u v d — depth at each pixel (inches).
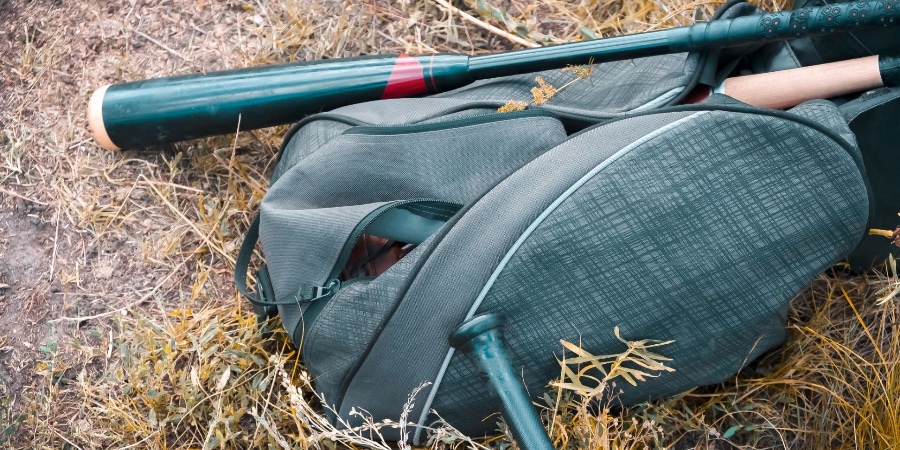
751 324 42.8
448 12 57.0
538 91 46.9
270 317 50.5
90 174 55.6
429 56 49.3
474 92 49.5
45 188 55.8
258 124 51.9
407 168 44.2
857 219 41.1
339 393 45.7
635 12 57.4
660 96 45.1
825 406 50.1
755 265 41.1
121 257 54.7
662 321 42.0
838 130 40.8
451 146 43.9
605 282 41.0
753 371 51.5
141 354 51.0
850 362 50.3
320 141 47.6
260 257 54.2
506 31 57.1
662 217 40.2
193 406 49.0
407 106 48.0
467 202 43.3
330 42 57.0
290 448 46.2
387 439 46.7
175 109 51.3
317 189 45.6
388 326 42.1
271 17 57.9
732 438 51.0
